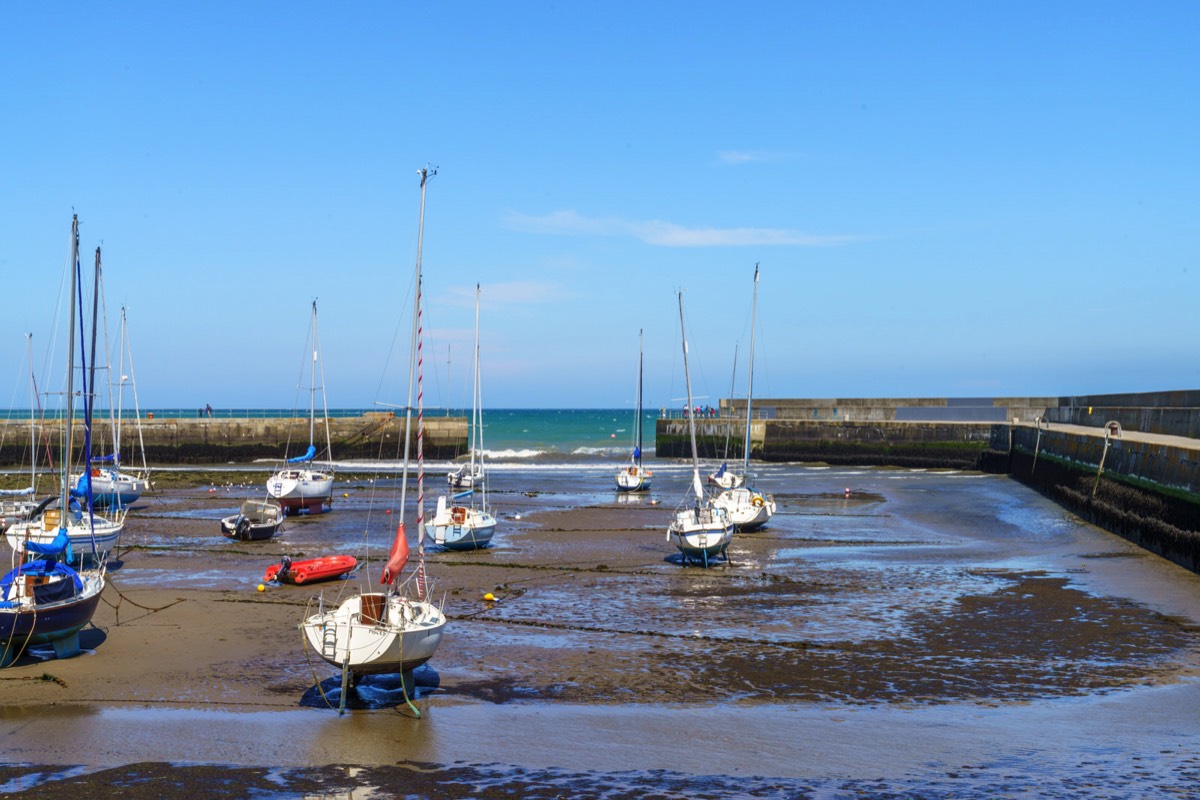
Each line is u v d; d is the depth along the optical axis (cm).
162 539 3903
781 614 2517
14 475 6300
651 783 1397
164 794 1348
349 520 4609
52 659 2048
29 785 1378
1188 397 4625
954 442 8000
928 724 1659
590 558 3469
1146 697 1817
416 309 1895
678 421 9419
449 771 1439
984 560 3378
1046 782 1400
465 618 2470
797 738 1588
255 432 8331
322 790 1366
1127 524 3788
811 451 8781
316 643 1716
